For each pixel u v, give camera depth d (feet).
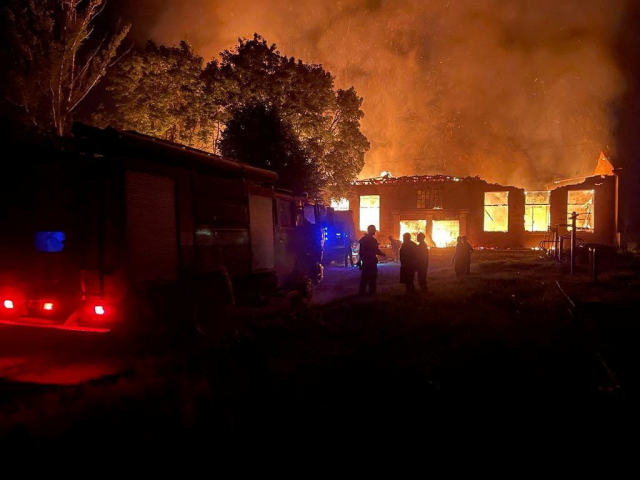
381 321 31.53
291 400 16.94
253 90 79.41
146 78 81.87
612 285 45.55
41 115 59.93
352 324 30.68
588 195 115.24
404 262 43.39
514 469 11.84
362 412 15.81
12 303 24.02
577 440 13.20
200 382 18.80
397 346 24.86
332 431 14.43
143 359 23.29
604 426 14.01
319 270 44.34
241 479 11.88
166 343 24.97
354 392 17.79
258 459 12.82
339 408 16.20
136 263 22.82
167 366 21.83
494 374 19.74
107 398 17.13
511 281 52.13
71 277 23.47
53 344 24.97
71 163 23.22
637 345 22.80
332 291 50.24
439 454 12.81
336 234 81.71
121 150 22.36
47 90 59.57
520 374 19.61
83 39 62.18
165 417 15.35
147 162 23.75
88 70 65.98
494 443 13.29
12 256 24.31
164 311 24.38
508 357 22.21
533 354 22.35
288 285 38.65
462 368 20.65
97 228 22.52
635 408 14.65
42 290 23.82
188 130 83.10
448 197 124.06
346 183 92.12
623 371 18.61
